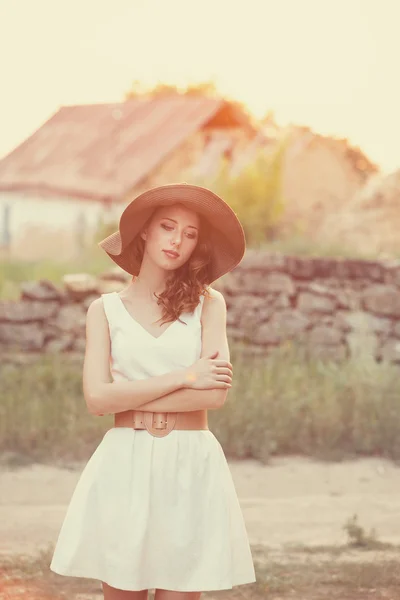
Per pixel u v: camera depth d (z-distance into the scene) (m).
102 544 3.60
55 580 5.86
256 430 10.49
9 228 41.75
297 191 33.25
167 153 41.03
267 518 7.78
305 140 34.31
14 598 5.45
